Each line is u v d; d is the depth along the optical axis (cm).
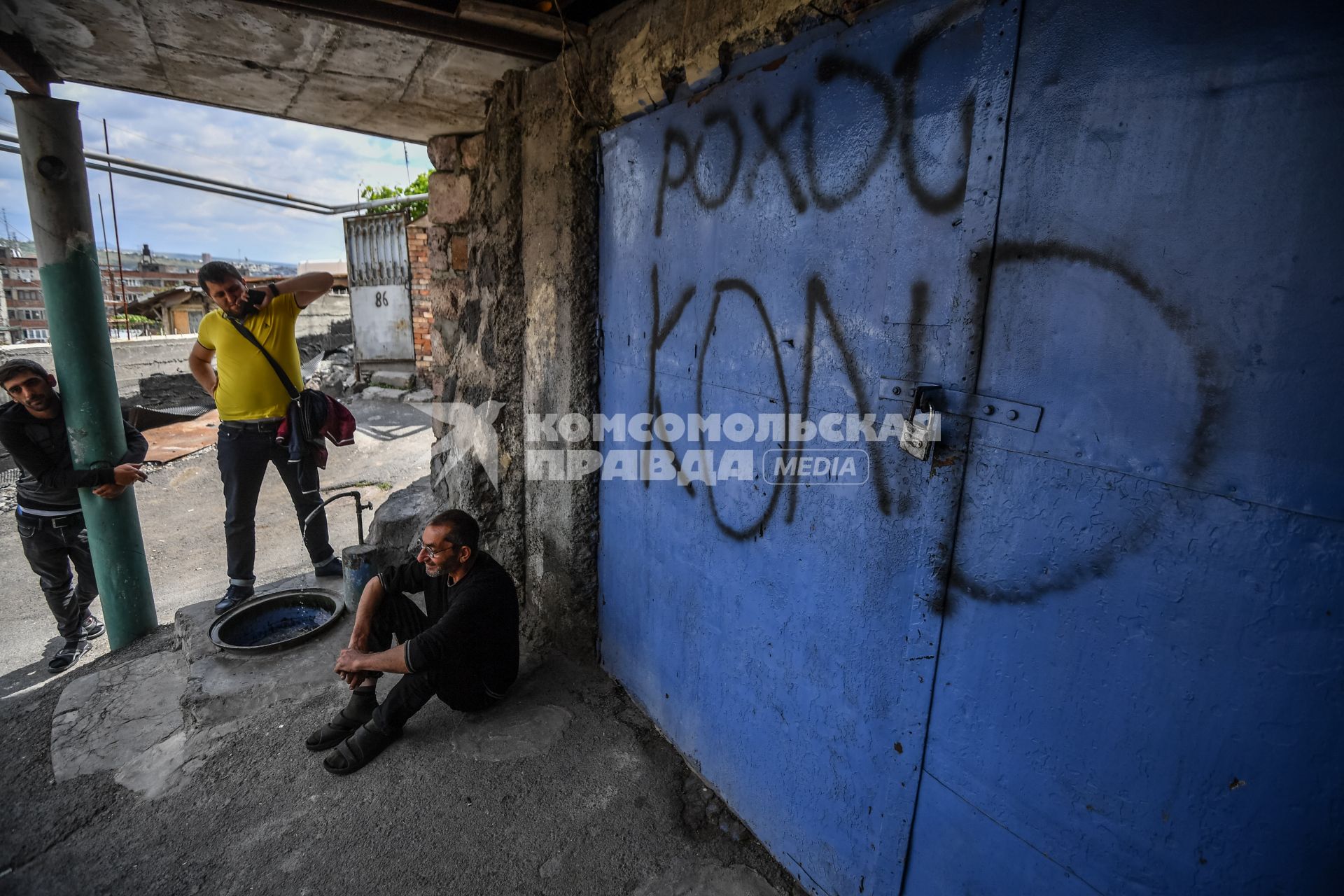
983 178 119
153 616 360
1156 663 103
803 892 187
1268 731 92
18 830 216
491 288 308
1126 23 97
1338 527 83
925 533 138
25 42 254
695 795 223
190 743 250
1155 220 96
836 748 170
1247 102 86
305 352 1317
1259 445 89
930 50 127
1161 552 100
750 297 180
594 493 276
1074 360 109
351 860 200
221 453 333
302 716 262
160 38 246
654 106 211
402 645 238
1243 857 96
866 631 156
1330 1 78
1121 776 110
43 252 302
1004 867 131
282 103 322
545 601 304
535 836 207
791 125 161
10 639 403
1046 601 117
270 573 448
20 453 314
